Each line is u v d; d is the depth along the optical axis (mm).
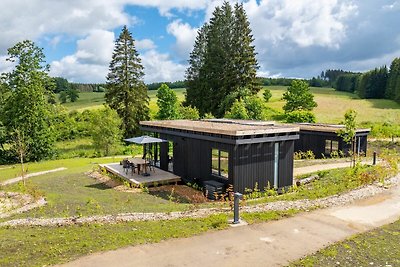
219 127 16609
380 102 70125
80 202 13320
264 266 6699
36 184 18750
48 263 6832
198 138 17078
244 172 15023
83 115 48156
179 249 7539
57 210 11984
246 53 49781
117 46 41531
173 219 9906
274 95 83188
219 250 7480
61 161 30188
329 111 61938
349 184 13453
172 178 18562
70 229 9219
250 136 14867
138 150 36188
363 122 48031
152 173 19984
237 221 9227
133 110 41500
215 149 16141
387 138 34281
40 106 34656
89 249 7559
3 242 8164
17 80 34094
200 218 9883
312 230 8609
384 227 8719
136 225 9383
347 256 7027
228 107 45438
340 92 96375
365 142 25016
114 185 18281
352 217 9578
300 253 7254
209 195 15352
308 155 24938
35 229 9398
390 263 6668
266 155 15719
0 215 11477
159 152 22047
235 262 6887
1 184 18984
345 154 23578
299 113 38125
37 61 35312
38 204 12914
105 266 6719
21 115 33750
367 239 7922
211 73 51812
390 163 16641
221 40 51625
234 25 50594
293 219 9477
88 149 38719
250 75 50062
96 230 9008
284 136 16031
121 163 22266
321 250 7348
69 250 7523
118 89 41344
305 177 17766
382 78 77875
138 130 42188
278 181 16297
